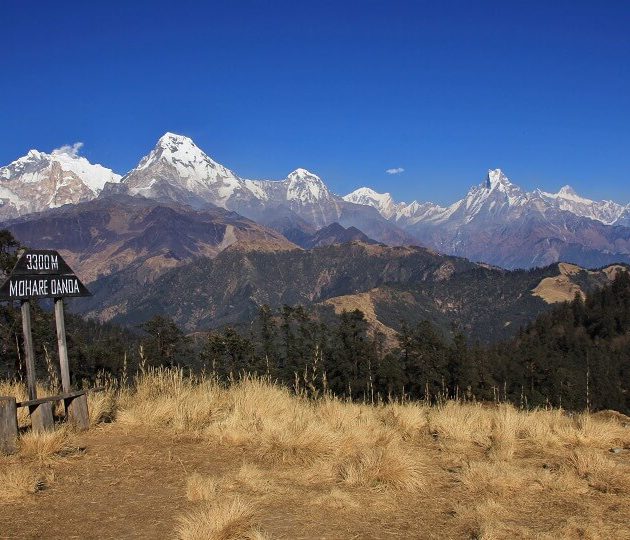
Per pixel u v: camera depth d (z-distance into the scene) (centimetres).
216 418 889
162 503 555
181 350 3203
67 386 835
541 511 540
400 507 551
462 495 586
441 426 865
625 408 6241
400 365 4200
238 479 614
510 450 723
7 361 1617
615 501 562
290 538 473
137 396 1028
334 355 3953
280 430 759
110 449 746
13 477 592
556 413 983
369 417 918
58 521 511
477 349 5347
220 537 465
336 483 616
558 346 10412
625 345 9906
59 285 825
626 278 12194
